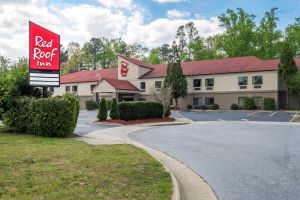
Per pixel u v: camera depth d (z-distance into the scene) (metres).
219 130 22.00
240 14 70.31
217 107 50.78
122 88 53.72
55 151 10.64
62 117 15.94
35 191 6.24
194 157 11.77
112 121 27.34
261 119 32.84
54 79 18.31
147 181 7.39
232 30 70.25
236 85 49.69
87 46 104.44
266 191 7.45
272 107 45.41
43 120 15.84
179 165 10.37
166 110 33.03
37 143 12.74
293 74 45.00
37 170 7.88
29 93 18.16
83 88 63.66
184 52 95.25
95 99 56.88
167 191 6.68
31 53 17.83
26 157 9.33
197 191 7.50
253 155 12.06
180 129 23.08
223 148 13.85
